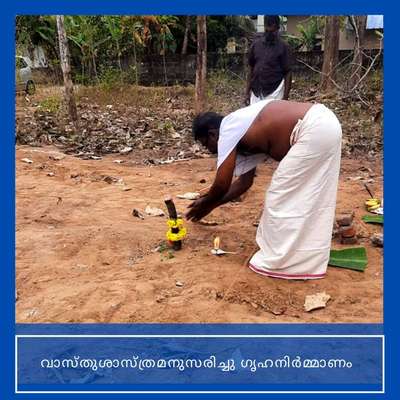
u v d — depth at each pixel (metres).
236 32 21.75
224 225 4.53
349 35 19.12
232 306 3.19
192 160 7.08
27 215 4.79
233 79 16.48
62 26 8.84
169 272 3.60
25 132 8.44
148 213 4.82
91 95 14.72
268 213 3.49
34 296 3.36
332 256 3.81
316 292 3.36
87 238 4.16
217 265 3.67
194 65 19.05
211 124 3.65
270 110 3.49
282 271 3.48
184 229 4.02
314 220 3.45
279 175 3.43
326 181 3.43
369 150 7.32
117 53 18.25
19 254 3.93
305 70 17.11
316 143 3.34
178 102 14.59
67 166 6.59
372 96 9.52
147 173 6.40
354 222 4.52
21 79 14.94
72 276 3.62
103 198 5.32
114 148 7.94
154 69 19.17
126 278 3.53
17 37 18.47
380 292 3.36
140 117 11.07
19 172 6.30
